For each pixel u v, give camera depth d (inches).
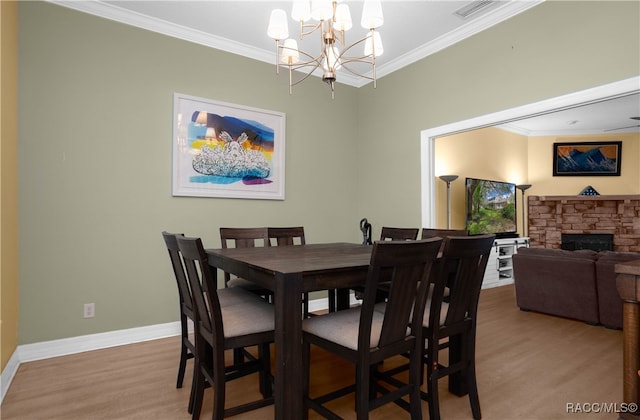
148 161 117.9
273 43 134.9
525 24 108.0
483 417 69.3
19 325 97.1
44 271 101.2
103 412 71.1
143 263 116.5
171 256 76.7
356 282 62.5
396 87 152.3
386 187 156.3
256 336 63.7
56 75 103.8
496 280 209.3
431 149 139.9
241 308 71.8
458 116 127.0
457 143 205.2
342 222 165.3
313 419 68.1
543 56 103.5
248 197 137.3
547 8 102.9
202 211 127.9
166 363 96.3
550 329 126.5
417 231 114.7
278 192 144.8
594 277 130.8
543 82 103.4
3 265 82.5
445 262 61.8
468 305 68.8
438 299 62.4
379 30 125.4
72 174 105.6
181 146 123.3
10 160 89.4
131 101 115.3
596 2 93.0
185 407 73.0
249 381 85.6
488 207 217.5
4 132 83.2
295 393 54.1
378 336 57.4
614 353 102.8
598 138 249.0
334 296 113.0
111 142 111.7
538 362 96.2
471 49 123.1
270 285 58.1
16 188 95.8
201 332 66.2
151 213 118.1
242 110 136.4
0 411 71.5
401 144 149.6
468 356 68.9
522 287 152.3
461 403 75.1
